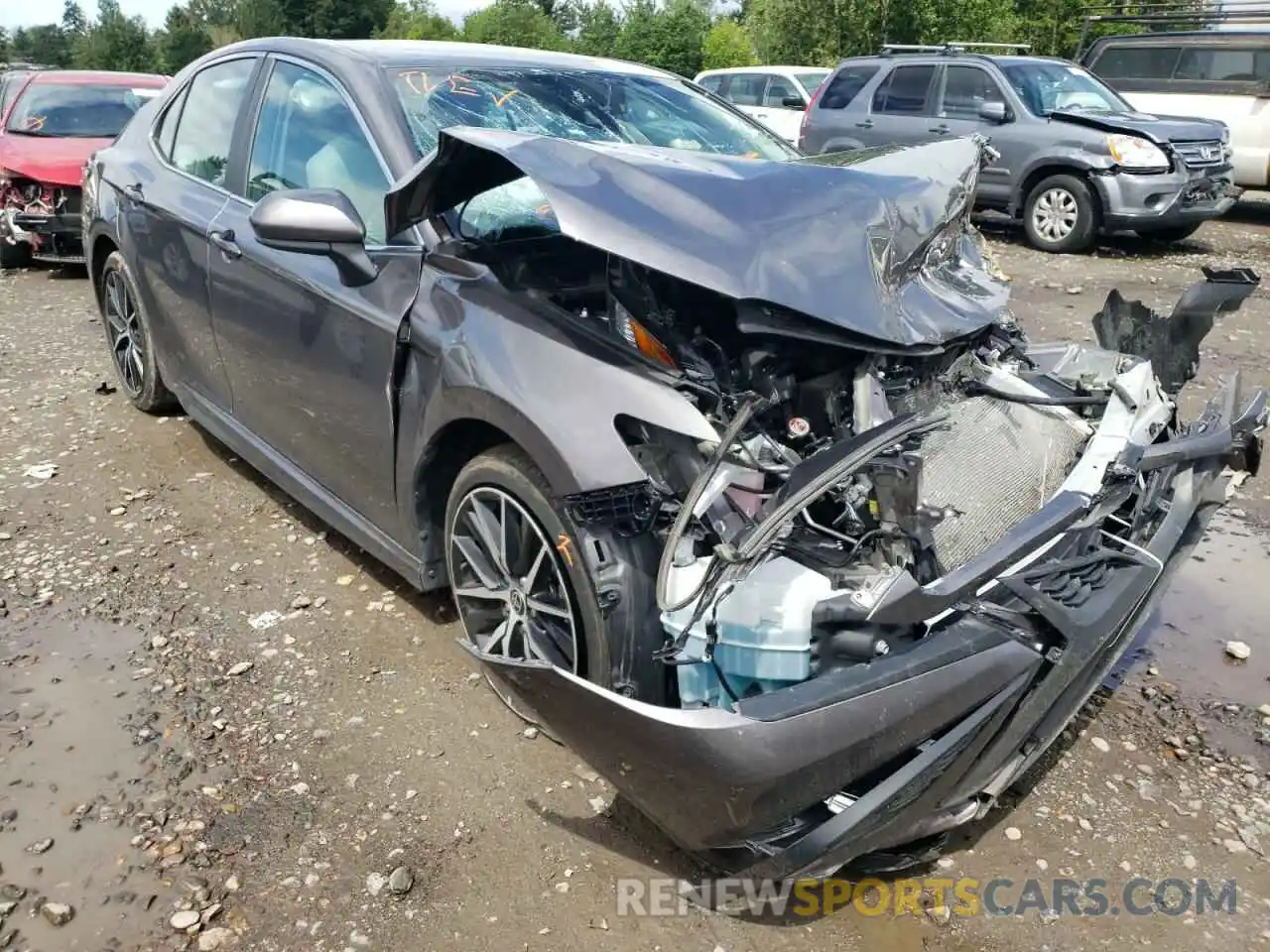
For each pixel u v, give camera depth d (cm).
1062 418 299
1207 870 260
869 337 255
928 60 1126
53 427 530
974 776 230
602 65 412
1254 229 1226
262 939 234
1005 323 349
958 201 311
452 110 347
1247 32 1241
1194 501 304
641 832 267
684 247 246
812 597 227
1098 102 1095
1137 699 329
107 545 409
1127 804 282
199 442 510
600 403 253
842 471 224
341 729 304
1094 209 1012
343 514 361
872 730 212
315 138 364
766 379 264
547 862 257
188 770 286
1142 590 253
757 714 210
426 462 304
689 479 247
